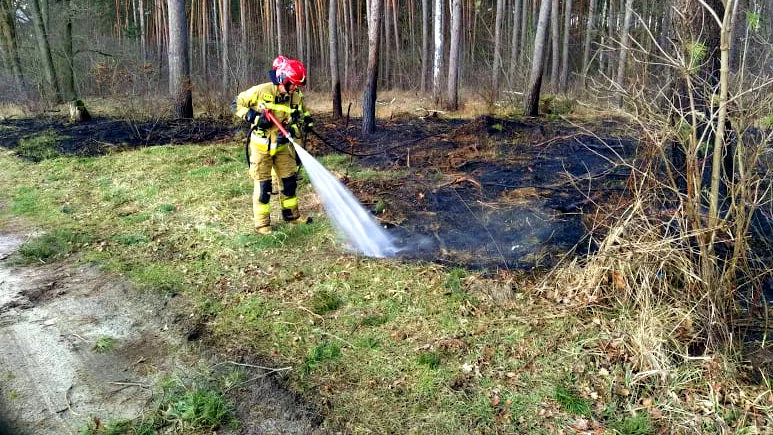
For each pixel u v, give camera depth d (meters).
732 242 3.72
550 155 8.09
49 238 5.38
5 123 13.27
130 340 3.64
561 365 3.12
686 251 3.44
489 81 16.66
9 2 17.89
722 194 4.48
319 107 16.56
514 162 7.78
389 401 2.92
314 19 29.58
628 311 3.45
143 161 8.53
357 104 17.27
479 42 25.44
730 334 3.11
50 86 17.17
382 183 6.88
